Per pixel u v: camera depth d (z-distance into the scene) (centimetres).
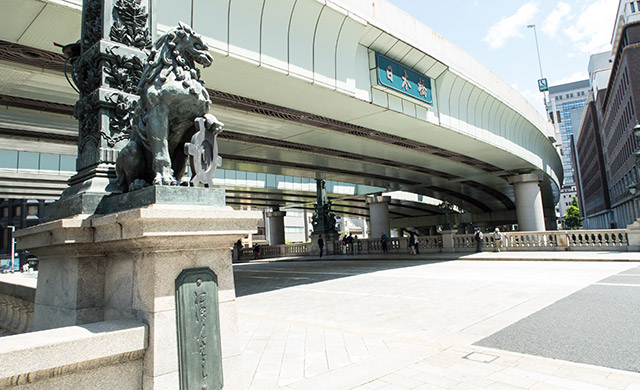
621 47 5697
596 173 9044
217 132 336
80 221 311
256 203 4359
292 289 1339
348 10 1266
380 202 4100
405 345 565
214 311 300
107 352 247
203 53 342
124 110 401
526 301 870
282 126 1730
